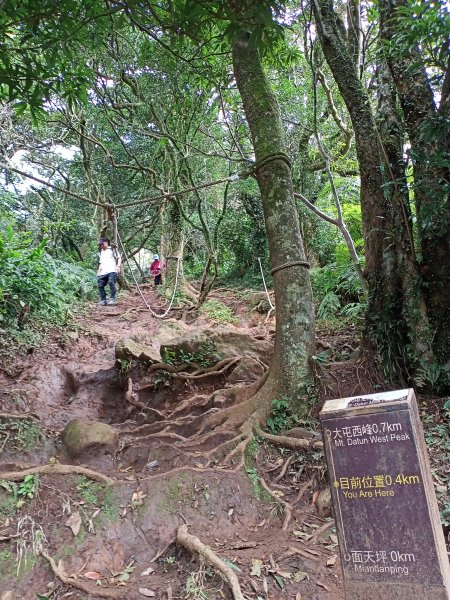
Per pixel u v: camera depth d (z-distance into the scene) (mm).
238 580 2912
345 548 2127
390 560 2037
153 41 8086
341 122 9852
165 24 3631
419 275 5191
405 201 5316
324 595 2889
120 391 6523
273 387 4977
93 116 11461
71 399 6227
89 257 16391
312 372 5047
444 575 1956
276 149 5457
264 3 3238
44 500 3730
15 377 6172
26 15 3697
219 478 4031
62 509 3666
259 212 13078
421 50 4996
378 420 2123
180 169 9352
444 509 3463
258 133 5547
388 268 5414
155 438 4895
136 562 3414
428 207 4812
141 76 8703
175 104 8867
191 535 3359
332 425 2217
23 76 4105
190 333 7082
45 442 4754
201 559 3113
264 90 5680
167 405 6223
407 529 2021
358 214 8586
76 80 4590
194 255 16688
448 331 5012
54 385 6332
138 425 5578
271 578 3018
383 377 5168
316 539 3465
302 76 10039
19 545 3328
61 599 2977
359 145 5734
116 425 5566
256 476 4160
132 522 3682
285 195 5371
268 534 3633
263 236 13086
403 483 2047
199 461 4348
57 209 14336
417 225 5363
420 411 4758
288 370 4988
